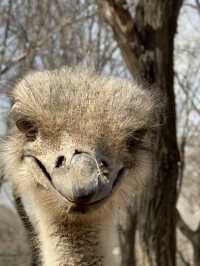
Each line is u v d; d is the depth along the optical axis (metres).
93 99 0.73
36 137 0.73
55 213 0.75
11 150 0.80
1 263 1.54
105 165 0.69
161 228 1.28
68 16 1.59
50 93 0.74
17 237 1.66
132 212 1.42
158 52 1.23
